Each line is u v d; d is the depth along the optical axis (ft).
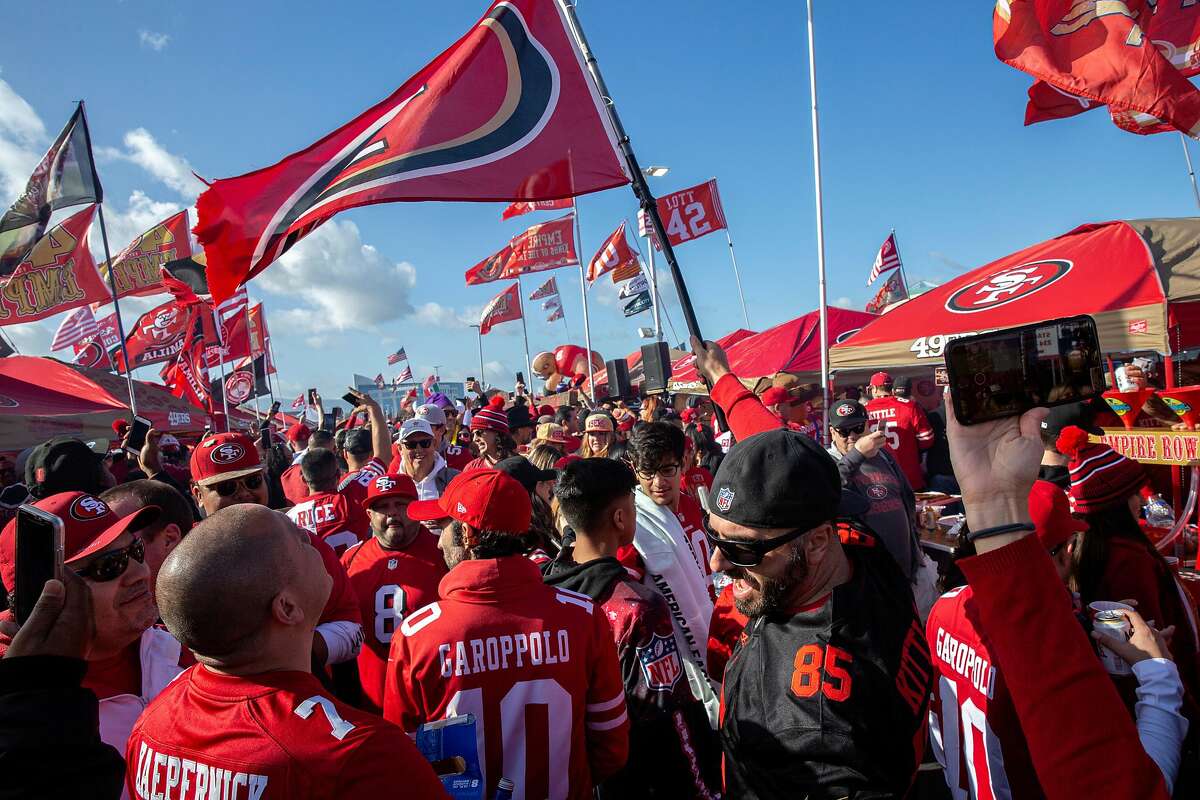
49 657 4.56
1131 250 18.03
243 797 4.33
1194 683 8.04
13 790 4.17
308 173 13.26
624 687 7.61
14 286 40.91
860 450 13.79
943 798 11.70
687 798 7.43
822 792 4.66
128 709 7.08
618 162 12.88
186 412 57.57
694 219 43.32
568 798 6.81
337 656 9.68
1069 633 3.51
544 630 6.92
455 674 6.75
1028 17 18.12
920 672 5.03
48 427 46.42
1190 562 12.80
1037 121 21.91
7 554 6.32
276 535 4.91
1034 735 3.48
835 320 44.45
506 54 13.33
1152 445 12.69
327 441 27.81
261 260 13.14
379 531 11.76
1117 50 17.01
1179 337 19.49
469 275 54.65
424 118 13.17
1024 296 19.02
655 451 9.93
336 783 4.31
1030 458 3.57
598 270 58.03
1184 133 16.65
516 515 7.35
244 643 4.70
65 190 32.07
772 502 4.81
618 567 8.36
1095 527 8.28
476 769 6.21
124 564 6.12
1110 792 3.28
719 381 9.37
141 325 59.67
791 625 5.17
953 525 17.51
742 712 5.24
